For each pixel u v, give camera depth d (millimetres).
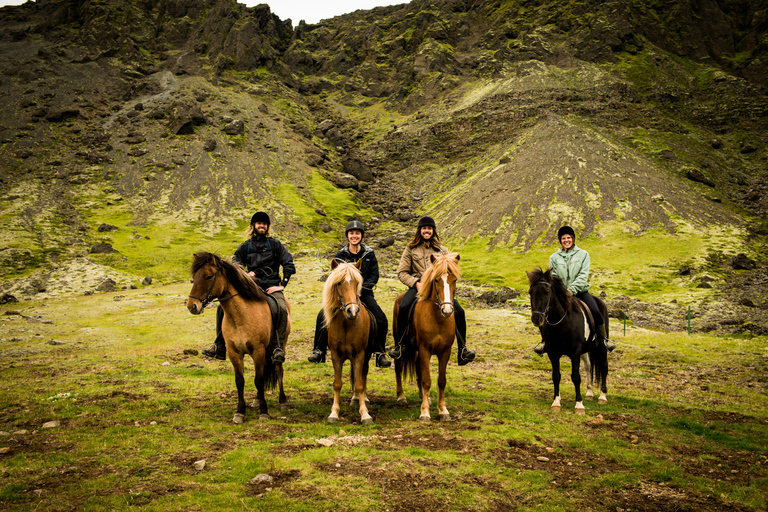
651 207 92438
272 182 126438
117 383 11297
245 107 177000
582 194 98875
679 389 12125
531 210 97188
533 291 9219
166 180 120875
